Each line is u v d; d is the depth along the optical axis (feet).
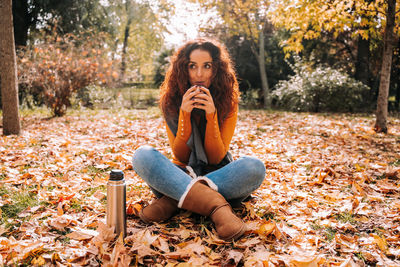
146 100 39.40
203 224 6.61
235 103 7.50
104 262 5.09
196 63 7.04
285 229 6.33
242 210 7.46
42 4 33.96
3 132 16.71
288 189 8.82
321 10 20.43
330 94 32.81
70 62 26.37
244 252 5.41
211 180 6.58
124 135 17.25
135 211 6.97
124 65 37.01
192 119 7.12
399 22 20.84
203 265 5.00
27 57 25.77
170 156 12.89
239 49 44.98
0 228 6.07
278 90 36.76
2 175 9.71
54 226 6.30
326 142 15.96
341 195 8.36
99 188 8.91
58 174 10.03
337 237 5.98
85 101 34.06
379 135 18.06
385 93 18.97
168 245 5.80
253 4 37.47
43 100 26.55
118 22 43.55
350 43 46.39
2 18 16.05
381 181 9.53
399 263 5.27
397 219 6.86
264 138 16.76
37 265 5.06
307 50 44.93
